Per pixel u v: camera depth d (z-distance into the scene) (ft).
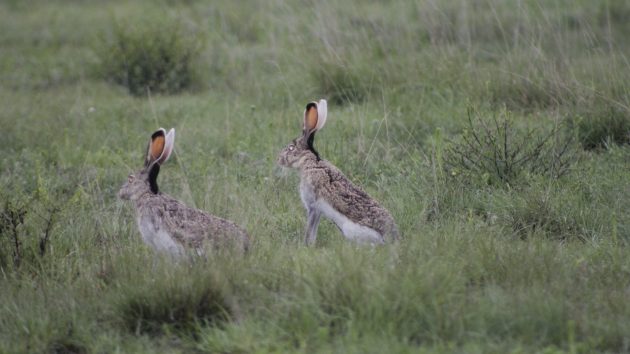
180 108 89.10
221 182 66.18
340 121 77.56
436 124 77.30
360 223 53.67
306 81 91.86
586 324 40.32
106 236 55.26
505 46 96.84
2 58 117.70
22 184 67.82
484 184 62.44
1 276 49.73
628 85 77.10
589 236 54.95
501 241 50.85
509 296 42.83
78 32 128.88
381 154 71.72
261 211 59.52
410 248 48.24
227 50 107.65
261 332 40.78
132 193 52.60
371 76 89.20
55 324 43.14
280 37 108.88
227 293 43.78
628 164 65.16
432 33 96.02
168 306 43.65
